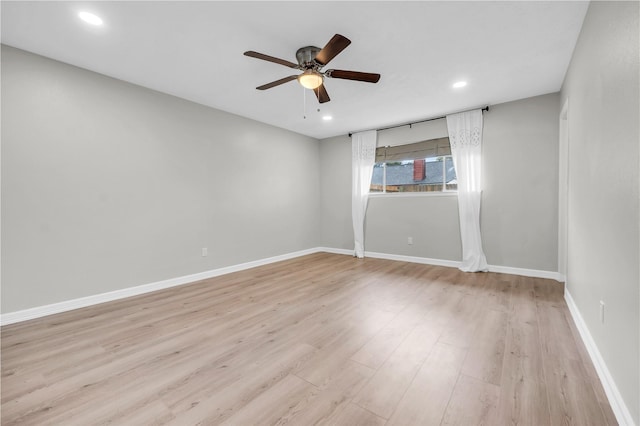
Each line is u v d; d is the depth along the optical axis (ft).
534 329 7.46
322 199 19.80
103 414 4.60
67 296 9.11
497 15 6.79
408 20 6.95
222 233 13.71
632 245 4.10
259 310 9.02
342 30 7.35
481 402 4.77
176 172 11.91
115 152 10.14
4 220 8.02
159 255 11.39
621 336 4.49
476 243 13.43
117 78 10.14
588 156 6.59
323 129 17.21
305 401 4.85
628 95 4.26
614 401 4.57
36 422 4.44
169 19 6.89
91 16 6.77
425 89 11.15
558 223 11.72
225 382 5.41
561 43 7.95
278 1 6.27
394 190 16.71
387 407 4.68
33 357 6.31
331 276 13.05
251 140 15.07
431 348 6.57
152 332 7.52
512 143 12.65
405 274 13.24
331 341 6.96
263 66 9.28
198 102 12.58
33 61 8.43
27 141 8.35
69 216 9.14
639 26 3.81
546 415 4.46
